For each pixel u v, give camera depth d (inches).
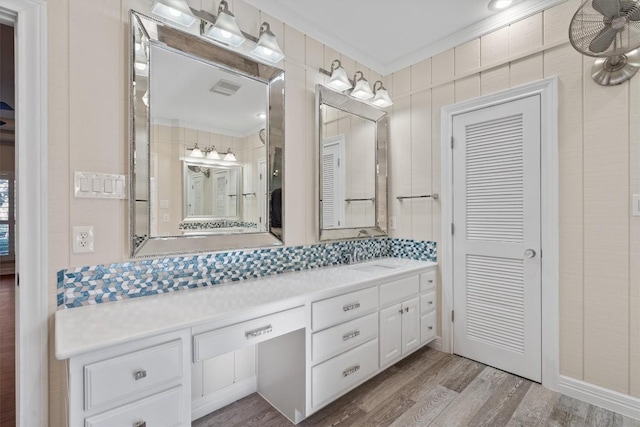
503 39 89.4
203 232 71.5
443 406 74.5
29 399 51.8
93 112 57.4
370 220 110.4
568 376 78.5
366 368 79.4
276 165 84.0
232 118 76.1
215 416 71.4
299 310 64.7
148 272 64.1
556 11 80.0
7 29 96.8
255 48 76.2
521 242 86.5
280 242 84.8
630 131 69.9
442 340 104.0
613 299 72.2
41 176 52.2
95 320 49.4
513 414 71.4
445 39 101.1
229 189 75.5
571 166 77.9
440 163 104.1
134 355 44.3
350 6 84.9
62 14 54.5
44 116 52.5
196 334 50.7
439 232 104.8
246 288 70.0
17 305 52.1
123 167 60.7
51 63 53.4
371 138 110.9
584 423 68.1
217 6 74.0
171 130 66.8
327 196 97.1
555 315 80.3
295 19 88.5
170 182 66.6
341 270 91.5
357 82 100.7
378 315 82.9
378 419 70.0
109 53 59.1
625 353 70.7
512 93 87.7
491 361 92.9
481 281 95.0
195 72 70.2
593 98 74.7
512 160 88.1
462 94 98.7
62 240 54.6
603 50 61.5
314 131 94.5
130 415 43.9
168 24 65.8
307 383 66.4
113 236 59.8
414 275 95.2
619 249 71.4
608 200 72.7
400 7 85.7
